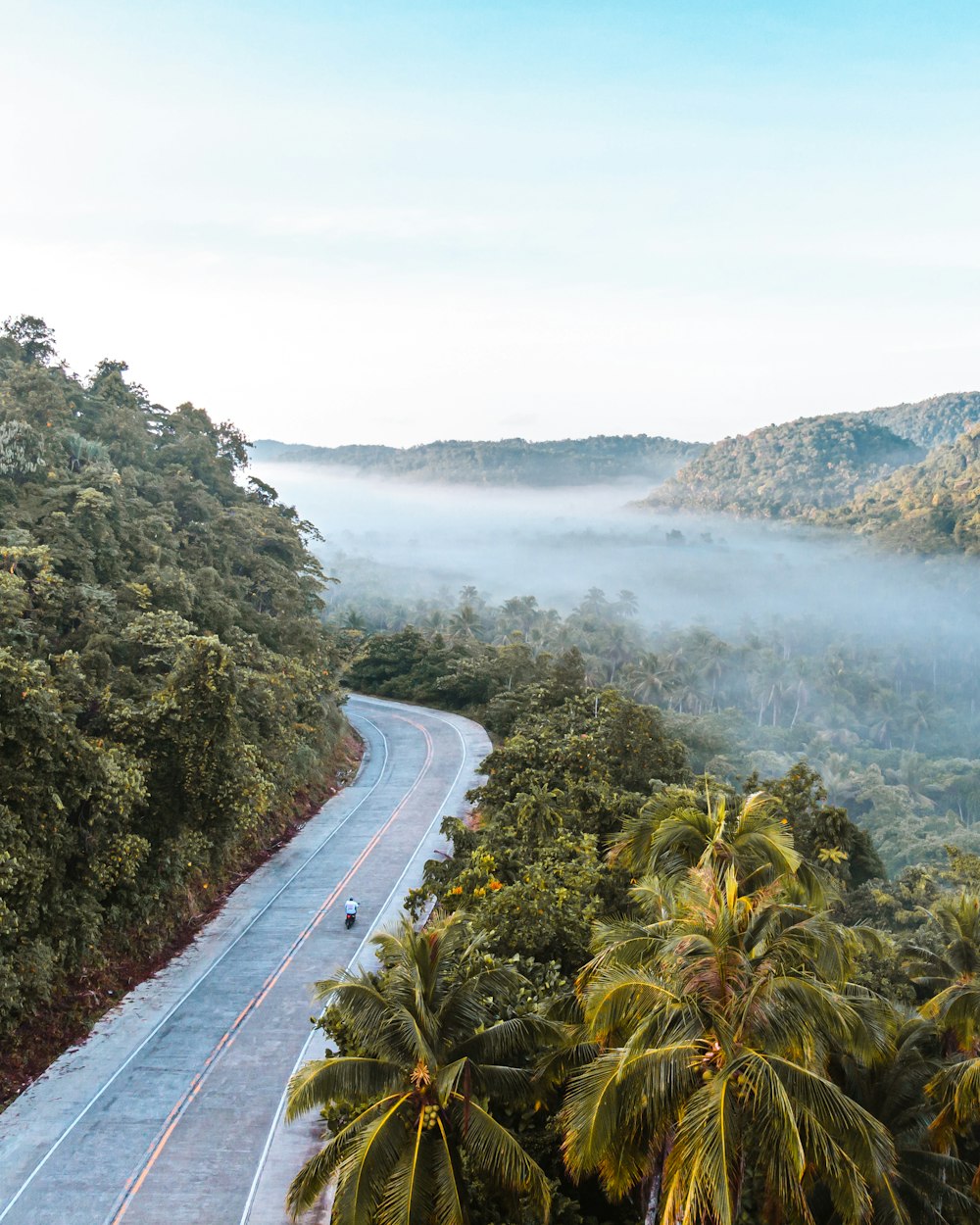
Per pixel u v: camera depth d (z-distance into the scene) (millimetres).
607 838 37250
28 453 46594
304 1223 20141
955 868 50906
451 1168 15938
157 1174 21531
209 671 33625
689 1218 13312
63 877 28609
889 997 34281
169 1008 29047
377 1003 17297
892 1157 14148
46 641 35781
